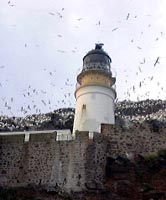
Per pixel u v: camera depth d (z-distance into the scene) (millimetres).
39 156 29578
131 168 28719
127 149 29828
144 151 29750
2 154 30250
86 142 29359
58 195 27297
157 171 28438
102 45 41375
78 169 28453
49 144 29812
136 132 30359
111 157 29391
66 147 29406
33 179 28859
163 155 29109
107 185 27906
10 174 29422
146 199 26422
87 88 36594
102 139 29859
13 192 28078
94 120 34844
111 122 35469
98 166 28734
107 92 36594
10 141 30562
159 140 30031
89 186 27672
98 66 38125
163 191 26922
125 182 27516
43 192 27766
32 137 30406
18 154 30047
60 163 28922
